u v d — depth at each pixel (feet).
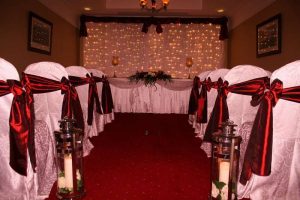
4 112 5.00
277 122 5.36
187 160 8.94
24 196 5.43
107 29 25.17
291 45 14.28
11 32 14.12
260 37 17.95
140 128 14.11
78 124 7.89
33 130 5.64
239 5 21.20
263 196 5.88
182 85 18.03
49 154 6.68
